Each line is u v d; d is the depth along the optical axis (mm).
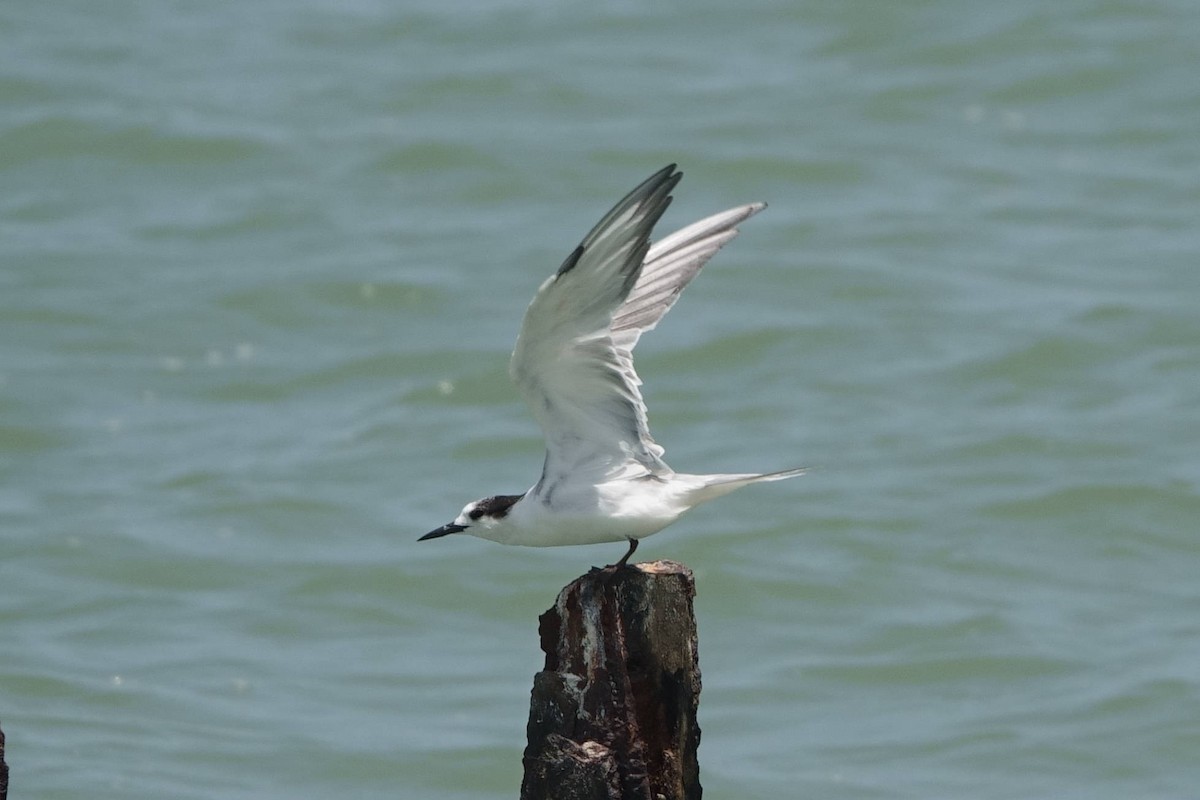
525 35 28016
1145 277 21641
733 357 20359
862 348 20516
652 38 27906
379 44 28000
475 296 21516
